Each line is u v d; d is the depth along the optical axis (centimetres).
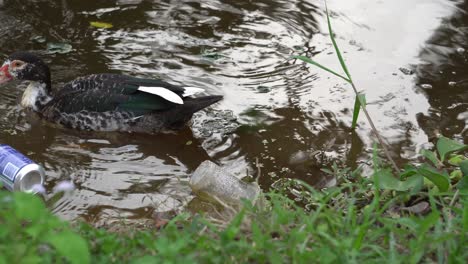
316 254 520
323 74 1035
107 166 849
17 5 1163
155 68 1031
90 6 1172
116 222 701
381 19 1168
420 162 850
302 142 897
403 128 922
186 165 860
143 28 1123
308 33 1132
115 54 1059
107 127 932
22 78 952
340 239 559
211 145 897
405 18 1171
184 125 935
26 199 479
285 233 574
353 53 1084
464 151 874
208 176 792
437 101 977
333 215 604
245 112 955
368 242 562
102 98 926
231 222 588
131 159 870
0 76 954
